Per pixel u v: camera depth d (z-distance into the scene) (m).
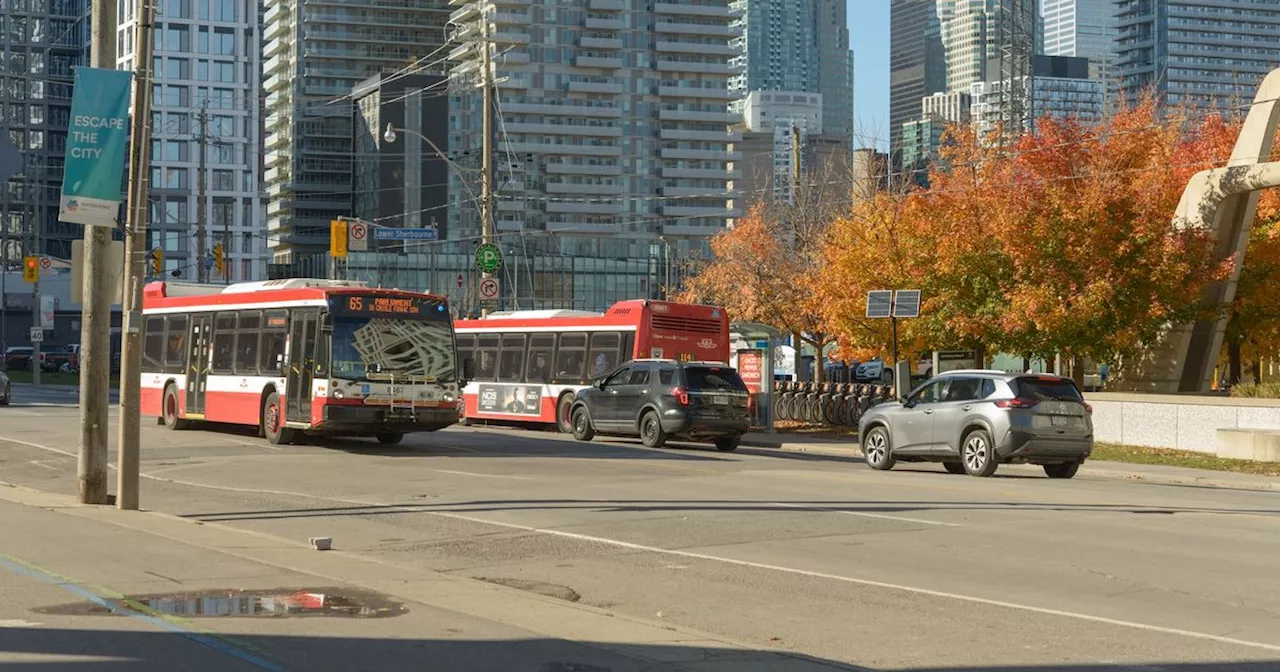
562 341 39.34
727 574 12.74
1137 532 15.63
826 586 12.04
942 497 19.58
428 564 13.49
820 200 53.28
